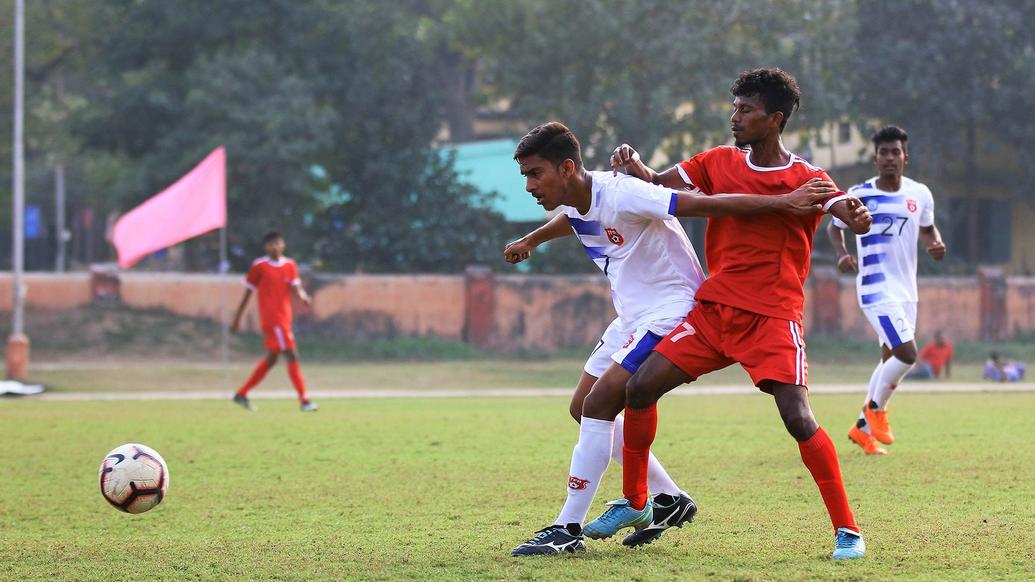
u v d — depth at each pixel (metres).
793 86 19.05
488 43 125.25
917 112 124.38
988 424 40.66
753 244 18.80
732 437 37.38
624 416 19.44
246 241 123.25
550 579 16.95
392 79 126.75
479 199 130.62
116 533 21.78
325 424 44.53
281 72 123.31
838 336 114.69
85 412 52.41
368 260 128.00
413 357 106.81
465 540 20.45
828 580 16.53
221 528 22.20
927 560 17.84
